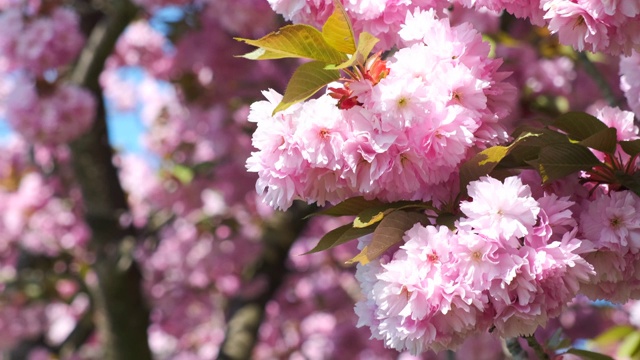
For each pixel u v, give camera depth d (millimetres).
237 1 8023
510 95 2510
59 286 11352
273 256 10266
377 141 2346
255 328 9922
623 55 2914
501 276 2309
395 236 2438
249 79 9688
